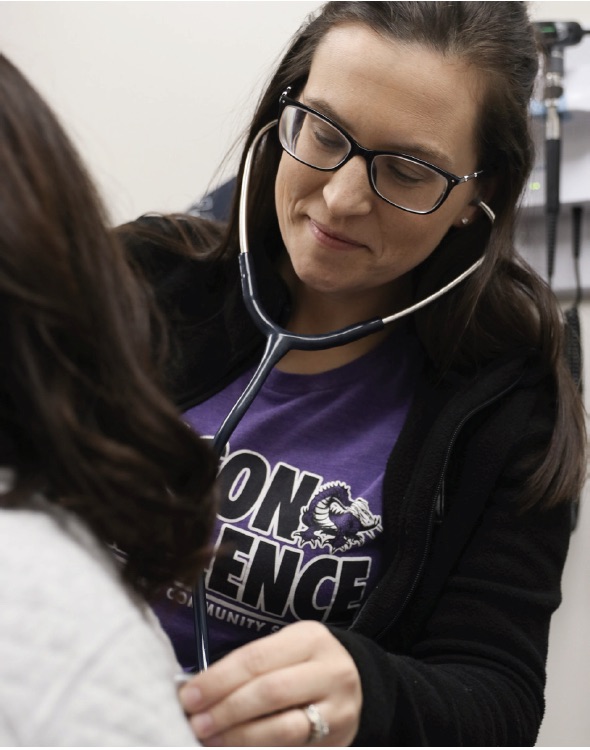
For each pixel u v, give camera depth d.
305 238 0.98
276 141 1.08
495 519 1.04
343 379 1.08
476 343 1.10
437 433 1.03
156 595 0.63
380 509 1.03
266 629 1.02
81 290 0.55
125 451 0.56
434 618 1.03
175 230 1.19
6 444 0.55
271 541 1.01
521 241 1.45
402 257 0.99
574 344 1.29
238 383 1.08
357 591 1.03
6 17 1.55
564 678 1.46
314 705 0.71
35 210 0.52
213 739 0.69
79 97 1.54
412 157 0.92
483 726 0.88
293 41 1.03
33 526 0.53
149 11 1.51
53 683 0.49
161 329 0.88
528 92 1.00
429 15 0.92
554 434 1.05
